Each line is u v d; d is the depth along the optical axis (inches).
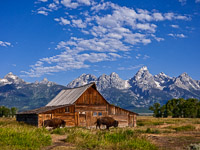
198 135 953.5
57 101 1955.0
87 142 648.4
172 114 4665.4
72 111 1692.9
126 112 1918.1
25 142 590.2
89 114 1768.0
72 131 890.7
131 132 791.1
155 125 1781.5
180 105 4665.4
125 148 596.1
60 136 842.8
